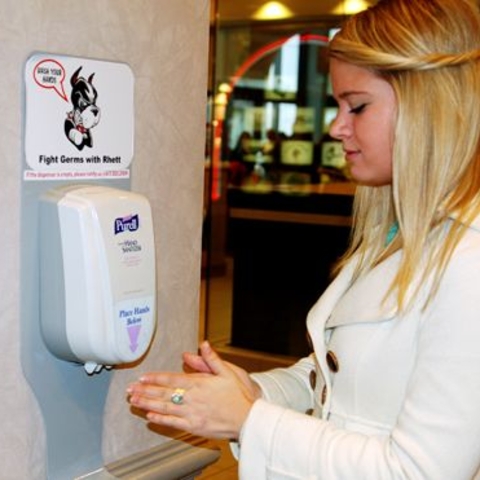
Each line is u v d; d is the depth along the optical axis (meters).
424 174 0.95
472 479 0.94
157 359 1.22
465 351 0.88
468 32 0.94
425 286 0.95
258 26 9.20
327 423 0.99
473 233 0.93
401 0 0.99
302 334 5.38
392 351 0.99
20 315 0.99
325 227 5.30
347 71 0.99
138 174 1.13
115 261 0.98
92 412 1.11
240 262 5.56
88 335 0.97
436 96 0.94
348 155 1.04
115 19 1.06
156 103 1.15
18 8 0.93
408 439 0.90
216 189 7.89
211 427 1.00
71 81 1.01
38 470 1.04
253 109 9.09
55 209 0.97
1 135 0.94
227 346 5.52
